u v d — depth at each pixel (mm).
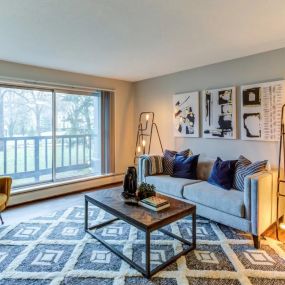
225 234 2551
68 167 4328
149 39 2621
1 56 3205
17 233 2564
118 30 2375
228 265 1993
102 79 4551
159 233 2574
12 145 3695
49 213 3156
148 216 2010
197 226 2748
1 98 3539
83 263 2021
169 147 4352
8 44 2760
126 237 2479
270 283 1772
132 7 1918
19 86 3607
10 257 2109
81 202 3617
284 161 2873
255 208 2271
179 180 3242
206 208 2729
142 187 2418
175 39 2613
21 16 2064
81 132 4477
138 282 1785
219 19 2139
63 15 2053
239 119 3332
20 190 3555
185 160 3469
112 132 4699
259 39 2621
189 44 2773
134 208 2191
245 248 2271
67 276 1851
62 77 4000
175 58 3330
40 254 2156
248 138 3225
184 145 4094
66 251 2209
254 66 3152
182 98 4059
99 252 2197
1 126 3568
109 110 4645
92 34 2471
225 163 2961
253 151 3201
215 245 2322
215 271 1910
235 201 2434
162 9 1950
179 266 1979
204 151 3789
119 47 2875
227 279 1814
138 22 2197
